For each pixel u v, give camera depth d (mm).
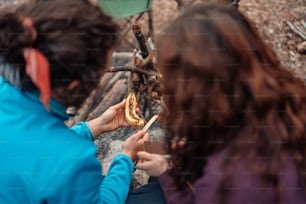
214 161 1271
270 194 1222
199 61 1206
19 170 1300
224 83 1214
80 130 1796
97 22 1271
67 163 1310
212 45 1209
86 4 1293
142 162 1621
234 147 1247
